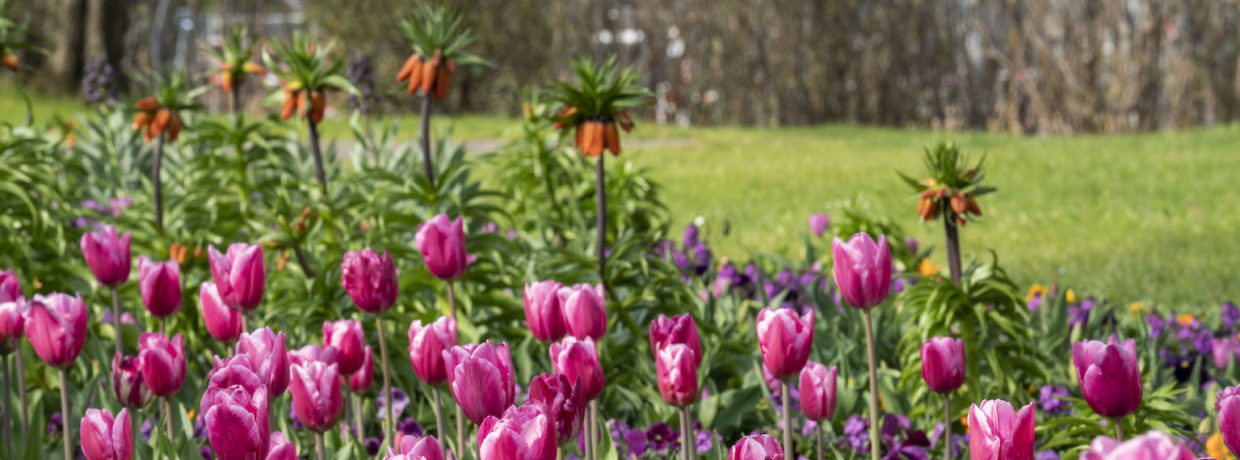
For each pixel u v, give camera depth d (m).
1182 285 6.82
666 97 23.17
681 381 2.13
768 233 8.96
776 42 23.64
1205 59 18.92
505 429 1.57
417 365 2.22
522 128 5.95
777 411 3.57
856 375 4.09
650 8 23.53
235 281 2.57
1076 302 5.17
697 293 4.43
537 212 5.67
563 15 23.12
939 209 3.62
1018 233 9.02
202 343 4.23
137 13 31.06
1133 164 13.20
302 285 4.13
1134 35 19.06
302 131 6.90
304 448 3.21
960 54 22.20
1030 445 1.68
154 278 2.71
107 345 3.99
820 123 23.94
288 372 2.17
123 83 24.22
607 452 2.48
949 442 2.62
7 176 4.61
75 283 4.65
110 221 4.98
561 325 2.47
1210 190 11.05
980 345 3.68
